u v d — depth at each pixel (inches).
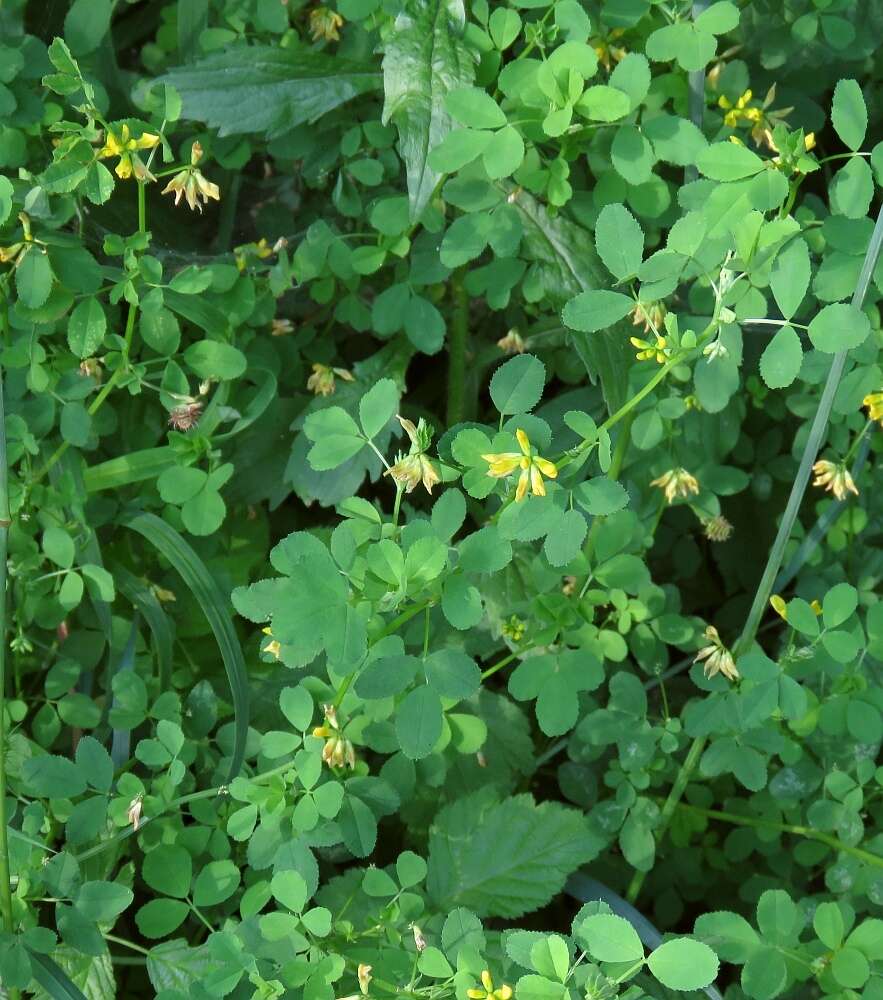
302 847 24.6
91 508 28.2
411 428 23.4
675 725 26.8
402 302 27.9
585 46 25.0
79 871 26.3
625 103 25.1
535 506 23.1
